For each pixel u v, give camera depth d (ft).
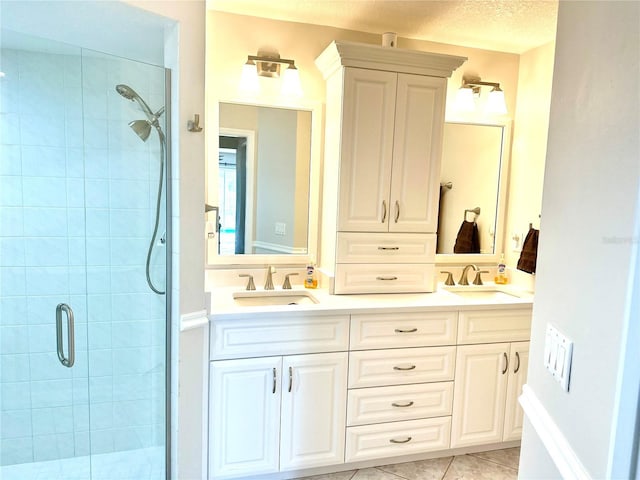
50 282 6.22
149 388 6.29
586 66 2.75
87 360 6.37
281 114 7.96
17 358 6.22
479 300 7.59
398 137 7.47
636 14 2.22
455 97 8.80
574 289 2.79
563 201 3.01
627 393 2.17
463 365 7.25
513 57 9.04
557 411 2.98
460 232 9.05
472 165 9.01
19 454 6.36
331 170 7.73
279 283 8.20
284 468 6.63
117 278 6.19
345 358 6.70
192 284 5.64
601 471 2.36
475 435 7.47
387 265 7.72
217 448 6.29
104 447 6.42
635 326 2.13
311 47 7.97
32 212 6.04
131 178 5.85
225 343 6.17
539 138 8.45
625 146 2.27
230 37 7.55
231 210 7.86
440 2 6.84
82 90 5.78
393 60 7.20
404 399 7.05
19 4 4.46
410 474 7.04
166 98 5.36
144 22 5.01
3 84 5.73
